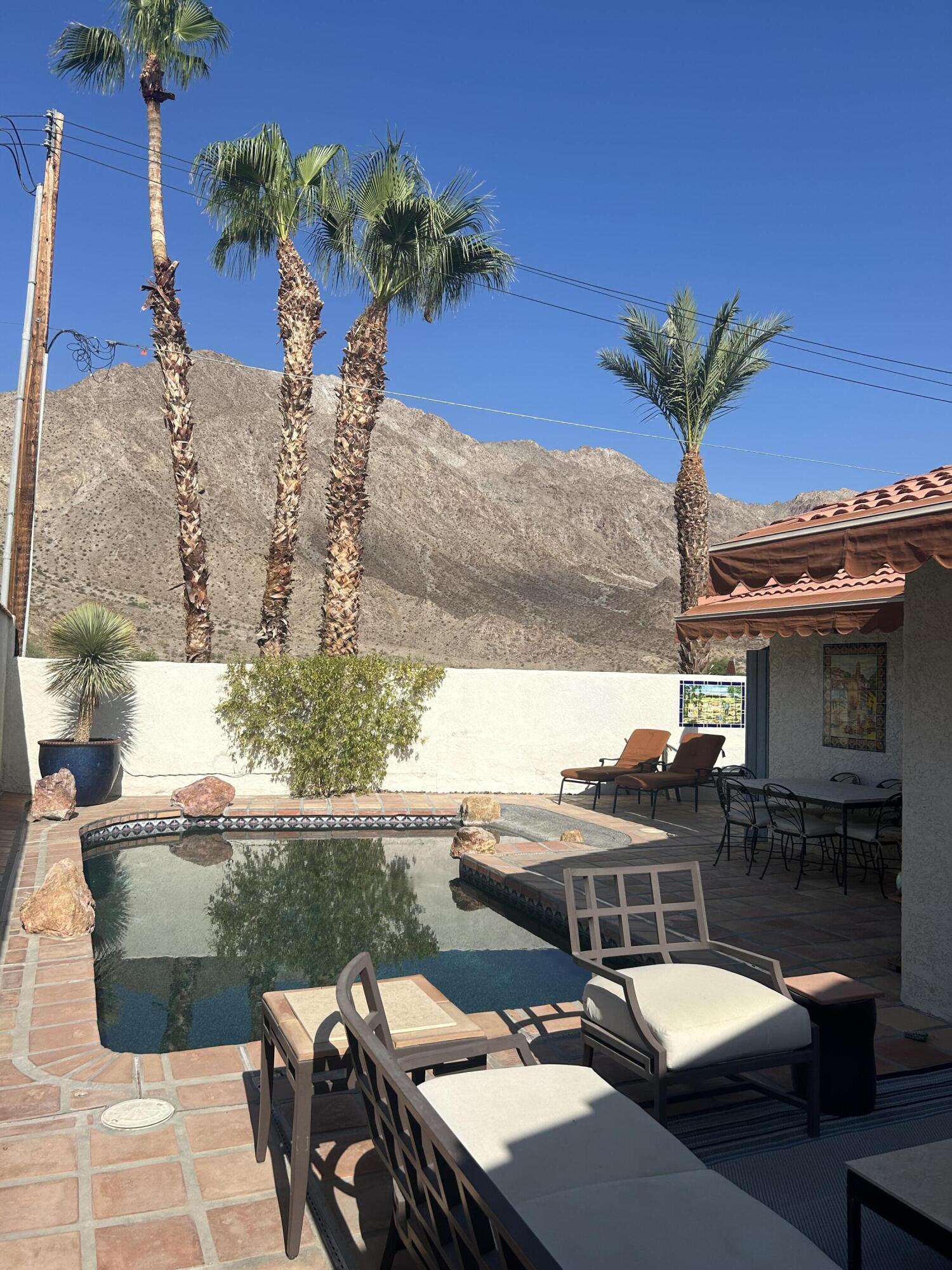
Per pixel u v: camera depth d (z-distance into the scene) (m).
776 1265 1.84
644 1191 2.09
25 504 12.69
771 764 10.11
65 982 5.11
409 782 12.73
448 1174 2.06
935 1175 2.25
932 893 4.57
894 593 7.05
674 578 153.38
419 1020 3.02
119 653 11.07
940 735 4.55
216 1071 3.96
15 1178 3.06
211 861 9.22
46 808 9.78
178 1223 2.83
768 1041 3.23
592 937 3.82
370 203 13.34
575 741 13.23
